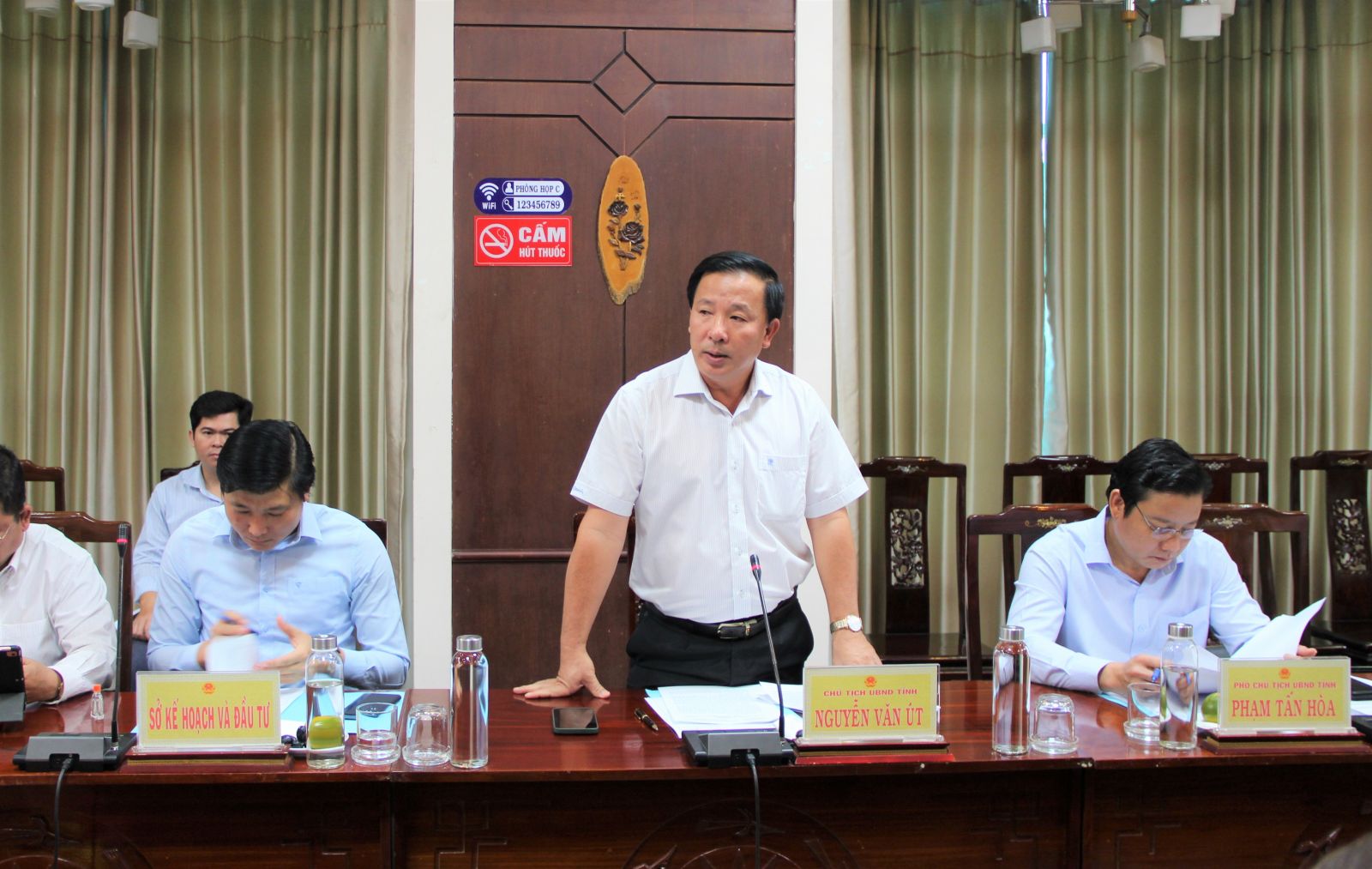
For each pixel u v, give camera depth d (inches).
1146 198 149.3
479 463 112.3
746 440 73.8
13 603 76.6
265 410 144.1
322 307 142.8
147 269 141.0
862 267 145.3
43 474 123.6
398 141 141.3
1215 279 149.8
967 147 147.2
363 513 143.8
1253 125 147.6
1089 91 147.4
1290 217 148.9
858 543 144.4
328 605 81.8
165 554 82.9
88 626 77.3
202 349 142.0
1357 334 148.5
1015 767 58.1
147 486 141.6
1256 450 150.3
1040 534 91.3
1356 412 148.9
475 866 56.9
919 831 59.4
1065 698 62.5
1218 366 150.4
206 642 73.0
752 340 70.3
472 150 111.4
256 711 56.6
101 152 139.9
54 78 139.3
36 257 139.0
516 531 112.7
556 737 61.9
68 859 55.8
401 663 80.1
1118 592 80.7
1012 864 60.1
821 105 114.0
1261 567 106.2
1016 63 146.3
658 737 61.8
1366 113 147.0
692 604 73.6
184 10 140.0
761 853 58.6
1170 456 74.1
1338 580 132.0
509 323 112.3
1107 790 60.1
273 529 77.2
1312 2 147.0
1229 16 145.3
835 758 58.0
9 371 140.2
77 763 54.9
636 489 73.8
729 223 113.7
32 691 68.8
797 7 113.5
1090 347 149.0
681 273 113.5
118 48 139.6
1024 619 79.9
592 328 113.0
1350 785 62.2
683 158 113.2
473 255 111.7
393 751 57.5
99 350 140.9
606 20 112.1
